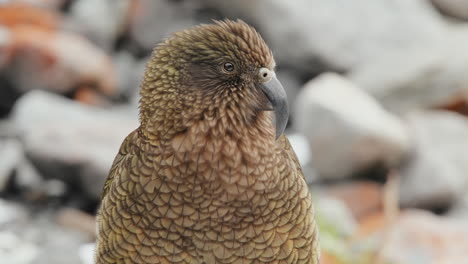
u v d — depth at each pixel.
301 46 15.91
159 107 5.30
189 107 5.27
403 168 13.16
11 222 12.28
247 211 5.42
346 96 13.47
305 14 16.08
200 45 5.26
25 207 12.65
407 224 11.78
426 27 16.31
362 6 16.52
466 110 14.70
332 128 12.99
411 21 16.38
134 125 13.53
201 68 5.26
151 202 5.41
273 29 16.08
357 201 12.75
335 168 13.16
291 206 5.59
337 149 13.02
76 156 12.19
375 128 12.91
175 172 5.32
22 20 16.05
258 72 5.36
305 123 13.31
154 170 5.35
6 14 16.02
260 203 5.43
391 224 11.27
